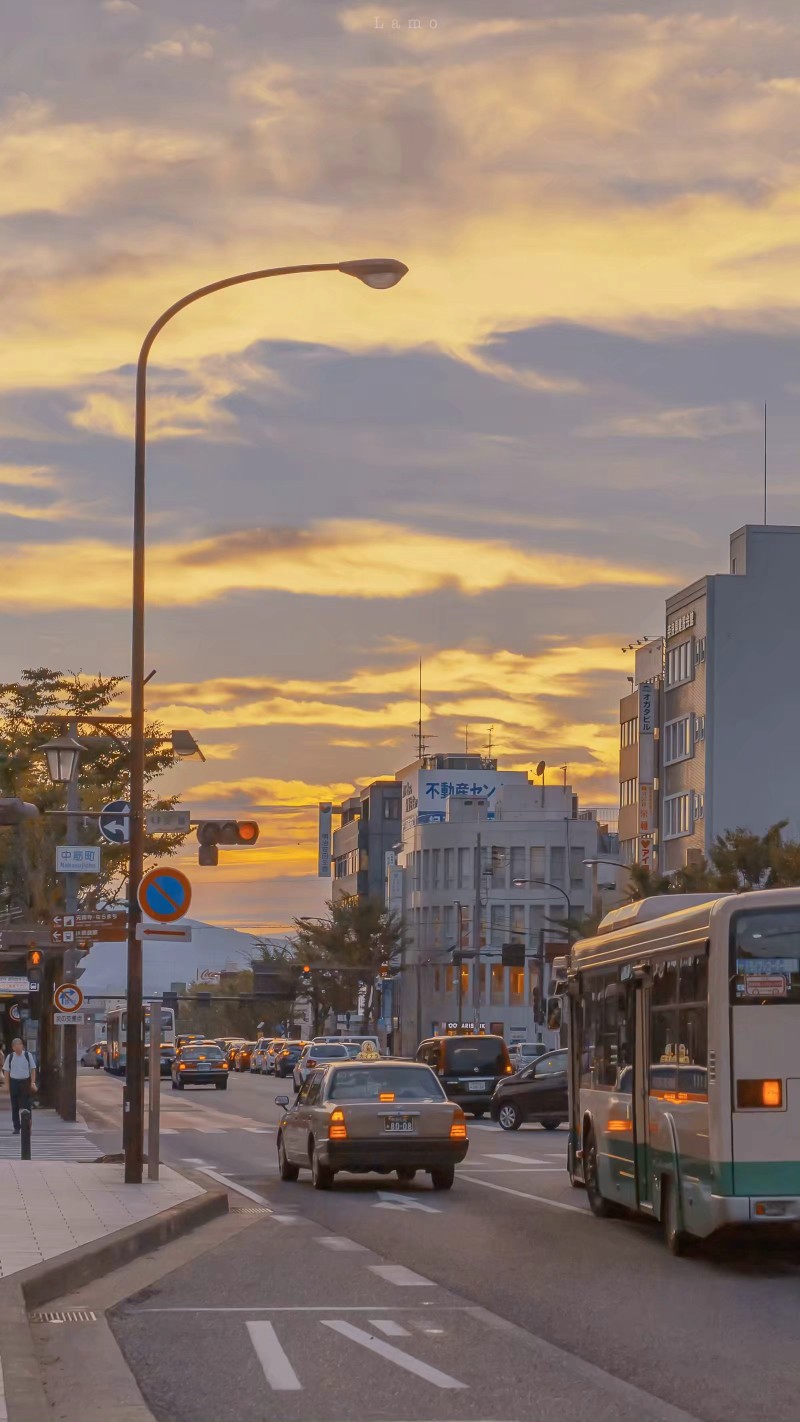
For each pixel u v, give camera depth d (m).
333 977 137.62
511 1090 48.34
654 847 94.31
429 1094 29.55
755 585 89.38
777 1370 12.16
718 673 89.00
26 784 60.88
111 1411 10.73
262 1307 15.22
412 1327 14.05
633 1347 13.12
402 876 146.50
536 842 134.62
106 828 35.78
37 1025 64.38
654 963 21.00
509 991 132.62
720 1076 18.09
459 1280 17.11
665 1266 18.33
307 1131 29.48
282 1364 12.37
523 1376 11.90
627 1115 22.03
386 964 134.62
